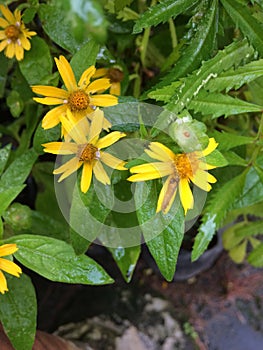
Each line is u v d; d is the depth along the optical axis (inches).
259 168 10.5
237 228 14.8
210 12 9.0
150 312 17.9
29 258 9.7
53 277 9.6
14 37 10.8
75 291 18.0
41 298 17.1
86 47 9.8
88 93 9.4
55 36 10.6
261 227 13.3
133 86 13.7
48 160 13.9
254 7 9.6
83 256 9.7
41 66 10.9
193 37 9.1
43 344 12.1
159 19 8.7
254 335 18.2
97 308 17.8
